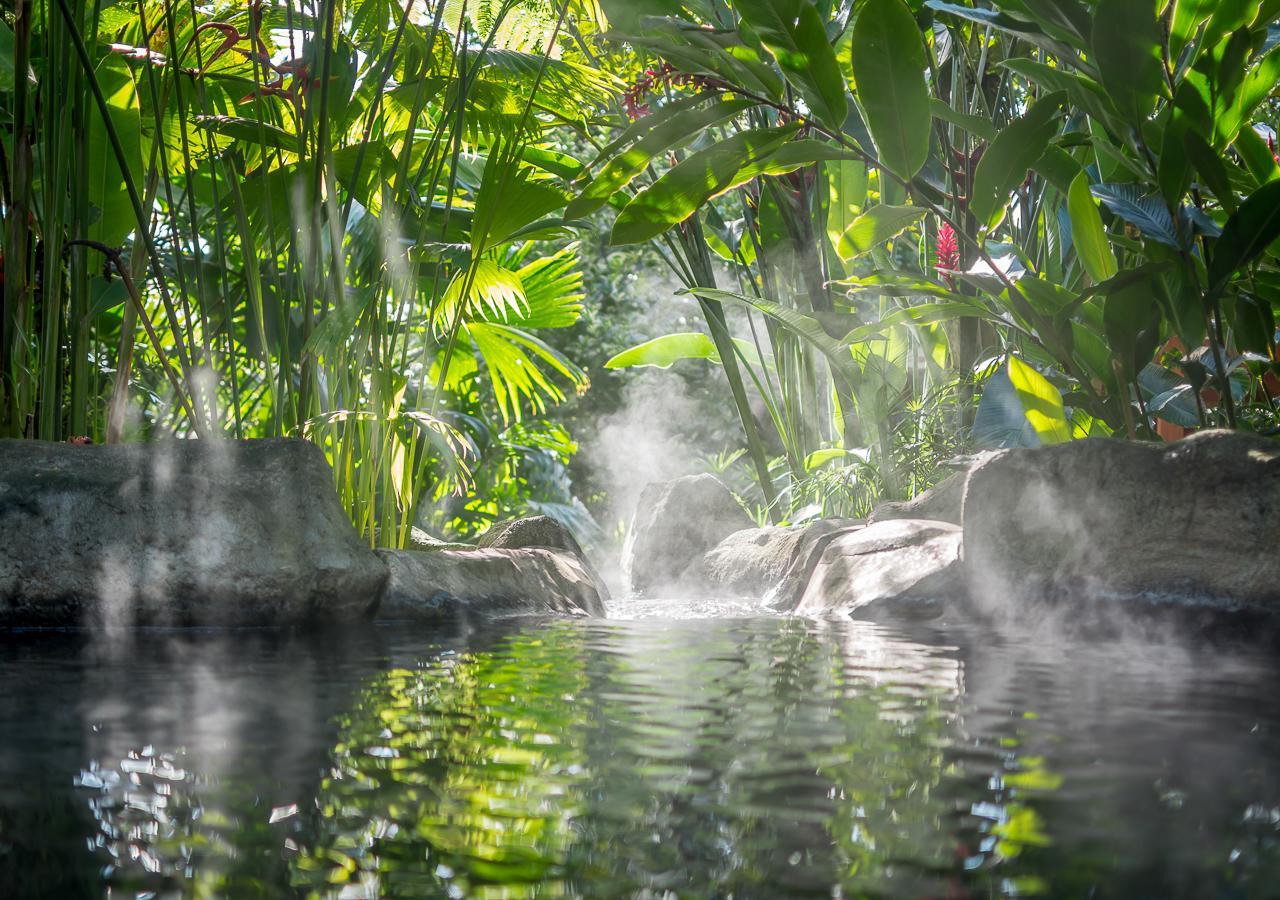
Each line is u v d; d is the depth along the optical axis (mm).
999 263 3875
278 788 1079
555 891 791
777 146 3725
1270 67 3326
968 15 3453
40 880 811
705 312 5242
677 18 4234
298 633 2730
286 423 3502
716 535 5410
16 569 2766
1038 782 1104
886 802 1034
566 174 4914
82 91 3277
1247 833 930
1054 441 3717
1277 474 2830
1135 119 3330
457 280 4258
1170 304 3404
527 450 9023
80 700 1607
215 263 4168
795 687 1772
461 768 1166
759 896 779
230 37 3391
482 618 3236
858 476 4629
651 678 1886
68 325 3348
